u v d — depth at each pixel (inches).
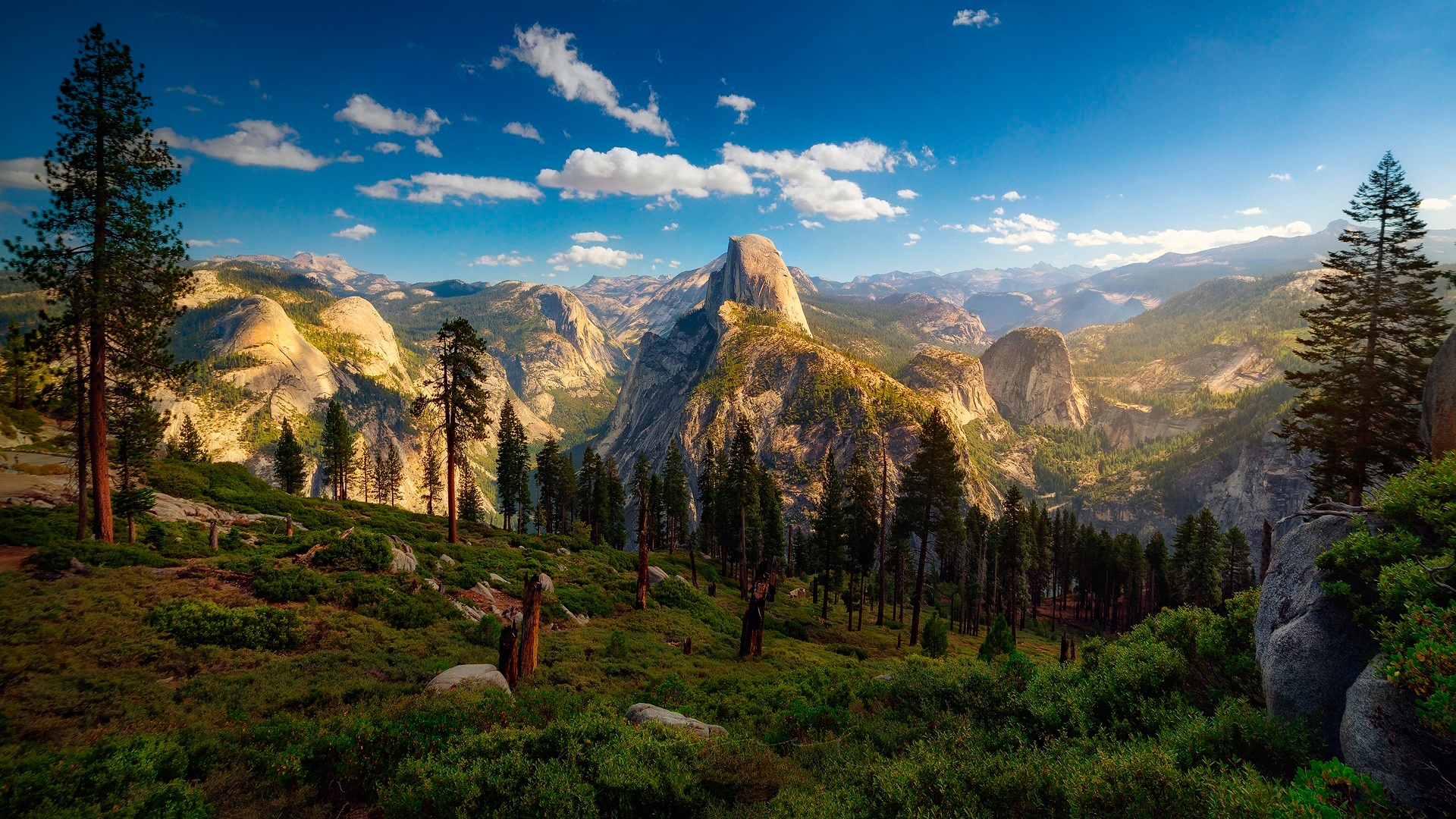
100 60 829.8
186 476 1594.5
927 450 1553.9
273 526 1369.3
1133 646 383.6
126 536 970.1
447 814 302.7
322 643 692.1
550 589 1323.8
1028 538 2716.5
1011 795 259.9
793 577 3299.7
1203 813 213.8
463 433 1572.3
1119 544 3324.3
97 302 825.5
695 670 951.6
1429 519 255.0
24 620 565.6
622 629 1216.2
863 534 2222.0
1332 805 190.7
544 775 323.9
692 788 341.4
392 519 1946.4
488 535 2113.7
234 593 777.6
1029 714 381.7
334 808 348.2
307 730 408.5
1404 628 221.6
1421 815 183.2
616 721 405.7
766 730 555.5
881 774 288.8
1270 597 322.3
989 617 2773.1
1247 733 259.6
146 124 865.5
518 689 638.5
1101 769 240.8
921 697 490.9
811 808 288.5
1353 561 272.4
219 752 377.1
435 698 494.0
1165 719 313.4
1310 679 257.8
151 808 290.0
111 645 561.9
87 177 844.6
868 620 2165.4
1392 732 203.9
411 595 942.4
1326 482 978.7
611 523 3737.7
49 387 879.7
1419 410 879.1
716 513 2918.3
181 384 980.6
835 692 585.3
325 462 3265.3
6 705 423.8
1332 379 956.0
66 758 316.5
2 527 828.6
